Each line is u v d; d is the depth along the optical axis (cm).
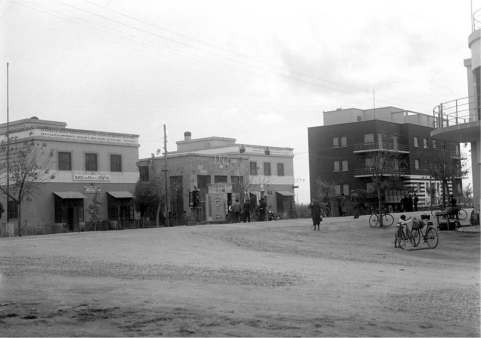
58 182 4669
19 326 763
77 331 733
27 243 2341
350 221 3984
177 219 5147
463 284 1305
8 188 4216
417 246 2306
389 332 755
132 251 2000
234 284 1220
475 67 2612
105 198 4997
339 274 1463
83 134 4866
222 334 719
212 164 5784
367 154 7475
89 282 1230
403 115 8519
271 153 6669
